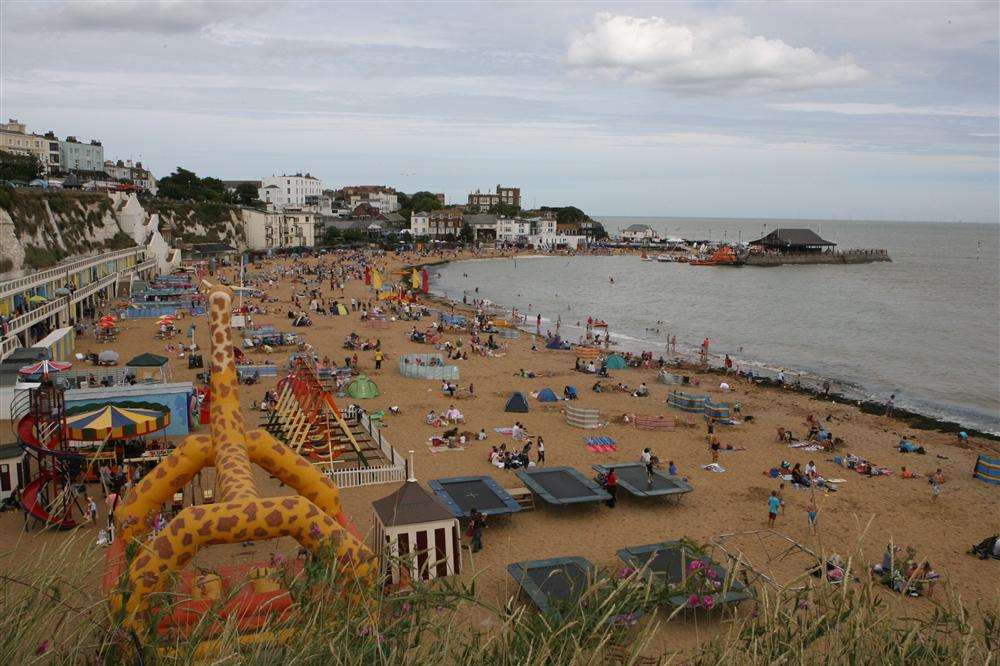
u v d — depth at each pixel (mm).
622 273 154875
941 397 50688
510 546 22594
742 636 5730
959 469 33375
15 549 6238
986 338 74688
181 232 137500
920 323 84562
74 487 21281
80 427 23141
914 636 5590
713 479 30281
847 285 130750
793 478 30219
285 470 14297
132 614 5789
